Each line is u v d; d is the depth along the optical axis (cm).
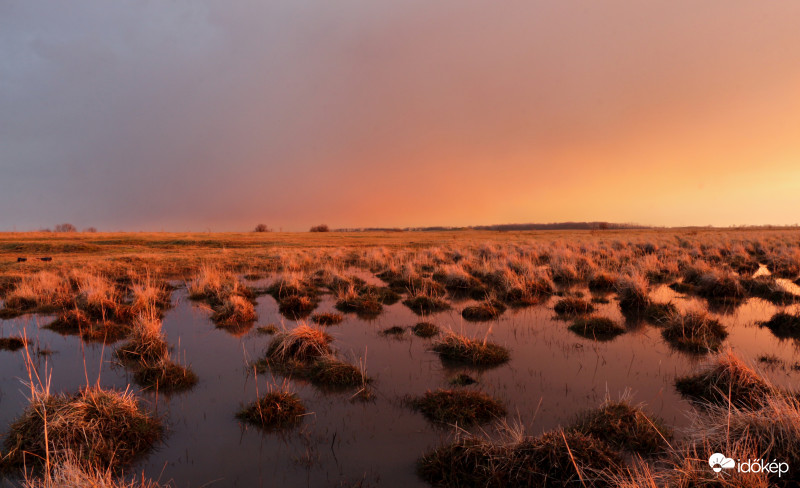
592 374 664
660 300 1245
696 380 605
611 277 1516
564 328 947
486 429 490
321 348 760
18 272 1739
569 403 559
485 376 659
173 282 1694
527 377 653
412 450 453
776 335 877
